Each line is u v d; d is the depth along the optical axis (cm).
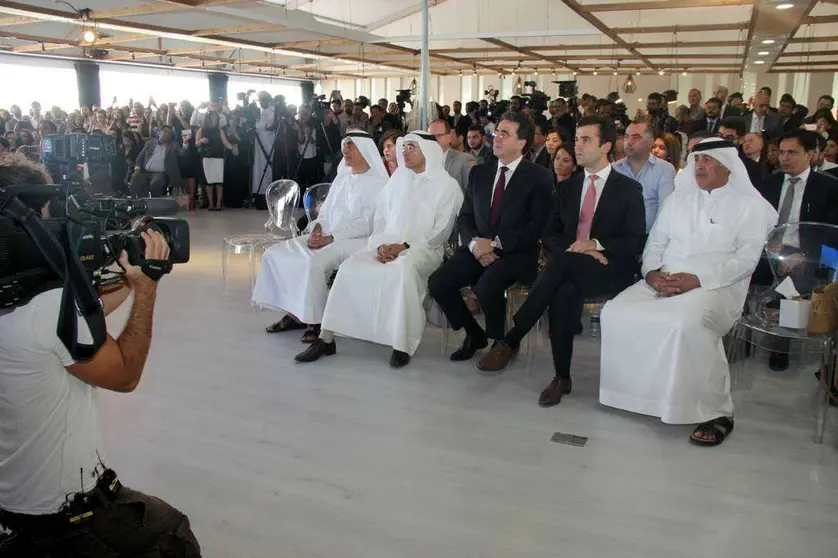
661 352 274
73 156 237
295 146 917
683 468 250
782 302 287
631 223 323
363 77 1844
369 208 408
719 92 755
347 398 312
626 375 286
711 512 221
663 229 316
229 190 971
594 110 681
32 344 117
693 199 308
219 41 1069
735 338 317
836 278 296
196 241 700
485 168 362
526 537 207
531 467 250
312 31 1016
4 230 110
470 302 413
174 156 915
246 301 477
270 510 221
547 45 1314
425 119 524
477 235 357
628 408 288
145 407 300
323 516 218
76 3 891
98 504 126
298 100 1961
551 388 308
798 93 1440
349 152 412
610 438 273
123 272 131
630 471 247
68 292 117
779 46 979
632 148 374
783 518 218
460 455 259
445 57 1395
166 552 135
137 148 982
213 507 223
